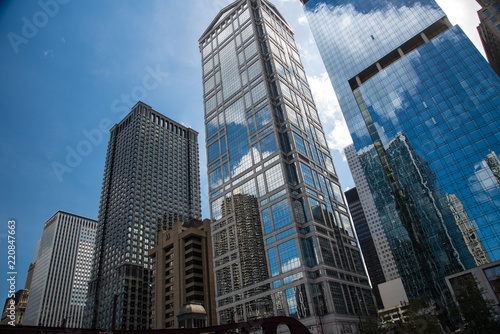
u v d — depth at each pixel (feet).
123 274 510.99
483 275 209.67
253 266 349.41
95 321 510.99
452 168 278.67
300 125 430.61
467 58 305.53
